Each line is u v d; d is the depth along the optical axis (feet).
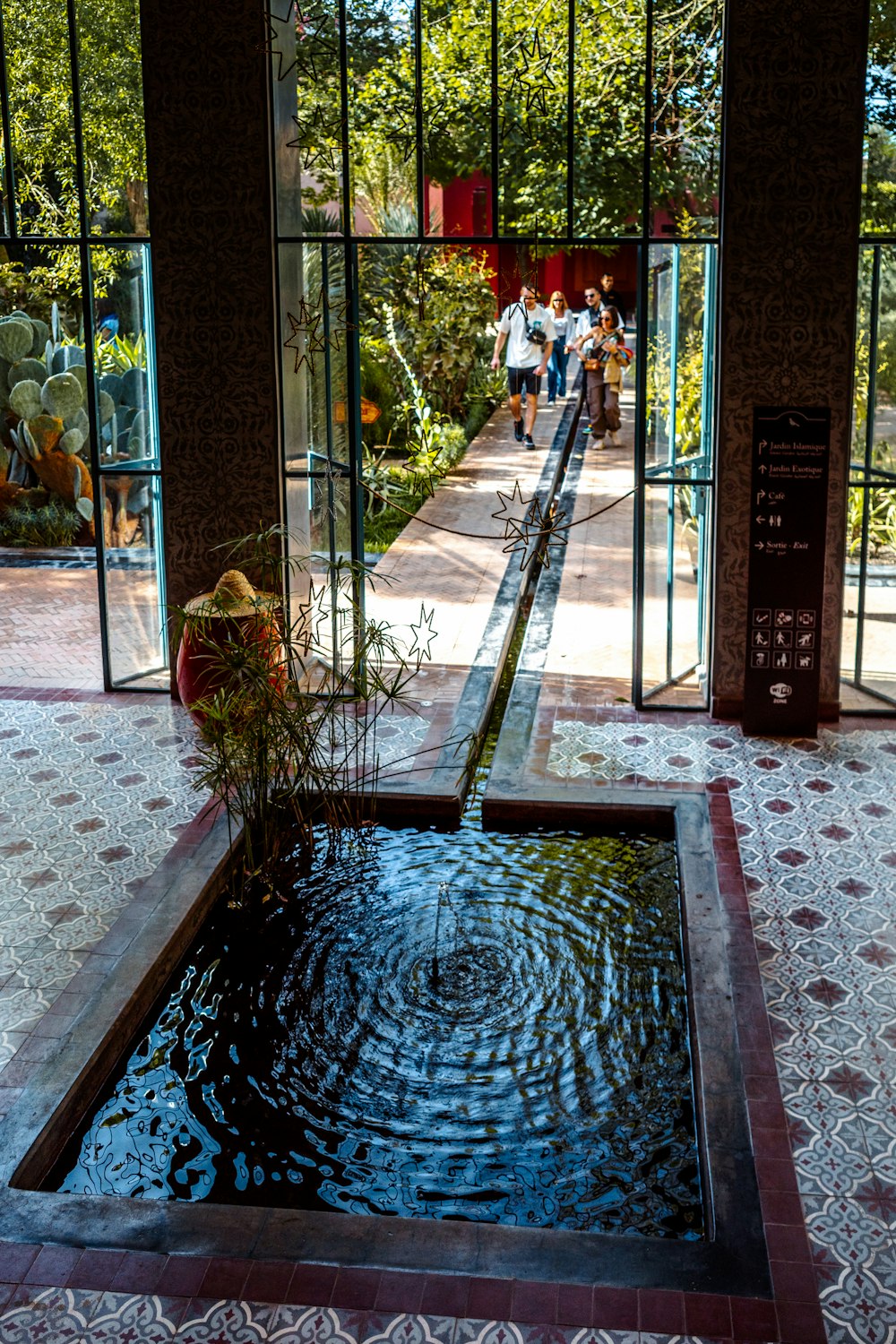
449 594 30.19
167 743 22.16
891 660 22.82
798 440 21.04
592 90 21.24
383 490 37.78
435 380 47.44
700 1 20.53
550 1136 13.21
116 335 23.16
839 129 20.45
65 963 15.53
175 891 17.17
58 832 18.94
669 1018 15.06
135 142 22.07
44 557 34.14
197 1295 10.81
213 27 21.21
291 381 22.97
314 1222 11.63
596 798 19.63
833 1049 13.91
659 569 22.82
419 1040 14.70
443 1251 11.27
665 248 21.54
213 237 22.02
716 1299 10.69
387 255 45.73
